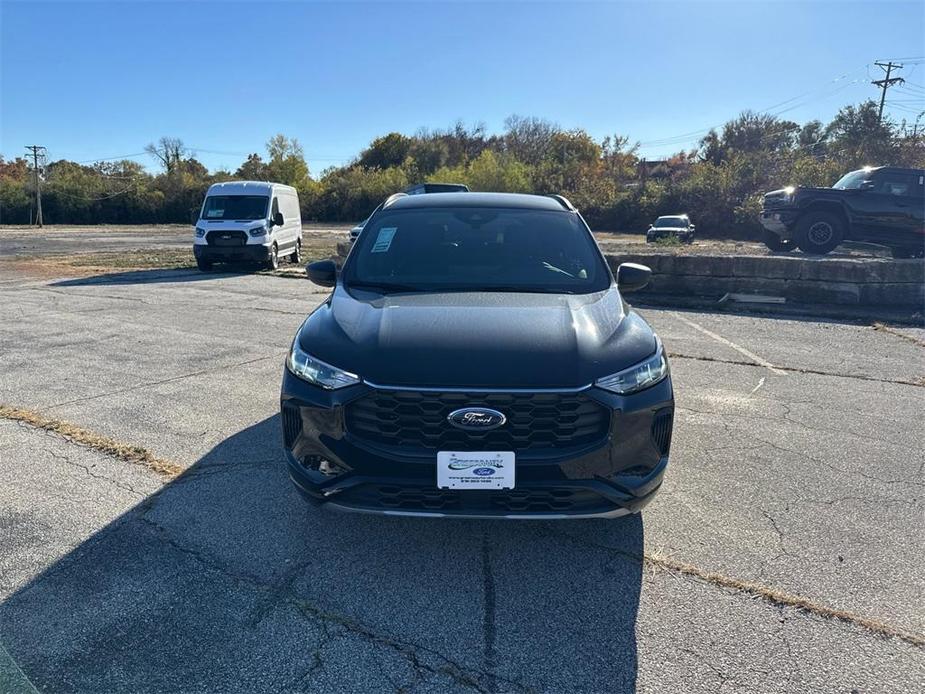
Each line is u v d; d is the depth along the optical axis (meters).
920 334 8.01
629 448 2.78
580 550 3.07
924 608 2.65
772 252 14.70
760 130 61.97
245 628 2.48
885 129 37.09
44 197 62.62
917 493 3.70
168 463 3.97
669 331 8.20
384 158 77.62
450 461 2.64
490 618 2.57
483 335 2.90
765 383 5.88
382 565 2.93
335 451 2.76
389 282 3.72
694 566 2.95
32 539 3.09
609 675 2.27
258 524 3.26
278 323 8.69
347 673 2.26
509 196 4.75
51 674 2.22
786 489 3.74
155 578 2.79
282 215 17.41
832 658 2.35
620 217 44.62
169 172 72.75
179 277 14.70
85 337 7.69
